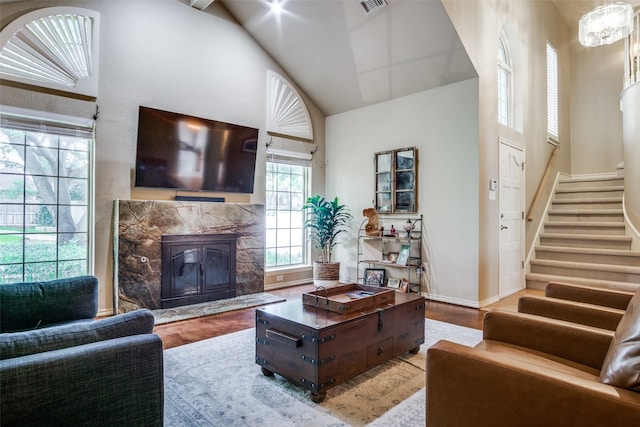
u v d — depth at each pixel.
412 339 2.84
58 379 1.27
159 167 4.16
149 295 4.01
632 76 5.02
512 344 1.91
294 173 5.80
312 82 5.55
